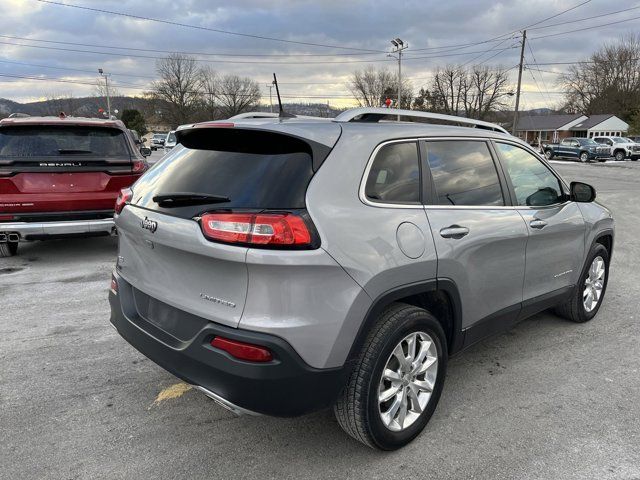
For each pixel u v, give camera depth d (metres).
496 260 3.27
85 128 6.46
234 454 2.75
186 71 89.38
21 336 4.23
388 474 2.61
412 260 2.62
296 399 2.33
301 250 2.24
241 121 2.77
